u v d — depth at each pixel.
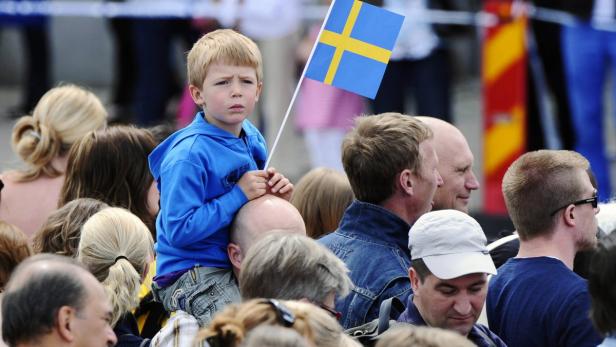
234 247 14.02
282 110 29.84
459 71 42.66
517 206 14.37
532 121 30.41
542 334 13.91
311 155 29.73
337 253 14.73
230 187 14.20
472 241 13.09
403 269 14.47
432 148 14.91
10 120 36.19
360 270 14.49
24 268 11.60
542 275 14.05
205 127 14.26
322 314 11.16
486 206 28.55
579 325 13.70
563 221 14.26
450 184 16.16
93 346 11.60
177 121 32.28
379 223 14.73
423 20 29.03
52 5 35.41
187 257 14.15
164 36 32.22
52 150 17.69
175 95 34.56
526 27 28.98
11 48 41.84
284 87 29.64
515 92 28.52
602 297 12.21
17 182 17.78
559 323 13.79
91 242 13.74
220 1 29.59
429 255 13.07
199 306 14.02
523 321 14.02
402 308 13.94
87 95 18.02
